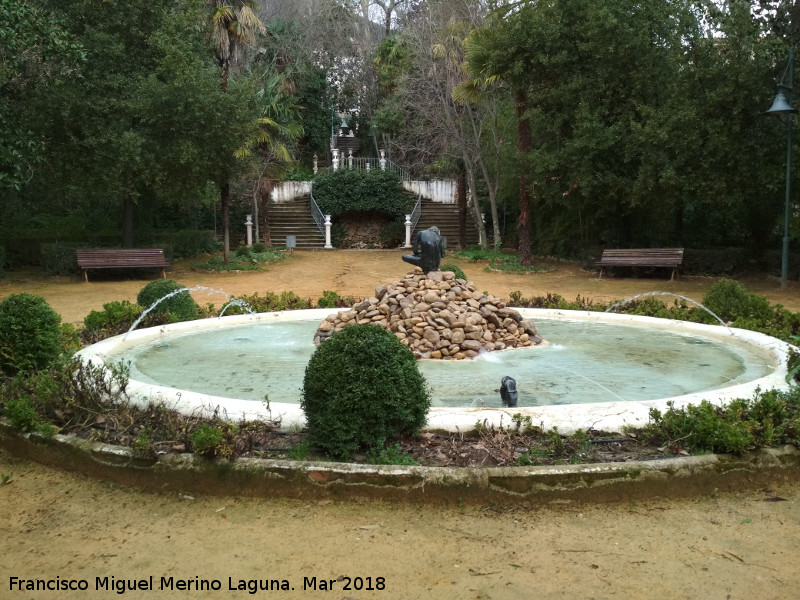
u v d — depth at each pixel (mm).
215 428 3436
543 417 3779
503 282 17078
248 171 20969
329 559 2623
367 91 37125
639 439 3600
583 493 3082
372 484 3131
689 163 15773
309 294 14367
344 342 3561
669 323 8016
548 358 6207
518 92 18500
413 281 7297
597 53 16812
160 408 4004
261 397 4723
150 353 6438
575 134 17047
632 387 5016
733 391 4383
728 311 8453
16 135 12906
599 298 13719
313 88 37625
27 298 5359
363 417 3426
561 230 23422
